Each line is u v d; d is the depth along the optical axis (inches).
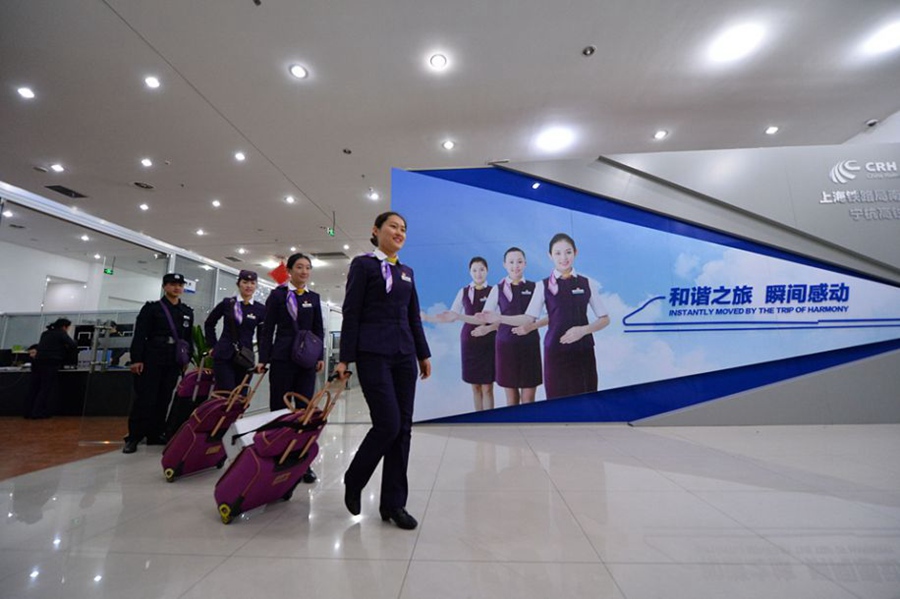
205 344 137.9
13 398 217.6
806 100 178.7
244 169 233.0
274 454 68.5
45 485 87.4
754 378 153.8
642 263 161.5
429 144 210.1
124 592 45.7
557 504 73.3
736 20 137.6
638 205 162.6
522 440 130.4
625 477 89.7
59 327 209.0
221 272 197.9
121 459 112.0
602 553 54.6
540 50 149.6
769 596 44.3
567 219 165.6
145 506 74.2
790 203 158.9
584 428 150.3
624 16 135.8
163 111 179.9
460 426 156.8
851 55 153.1
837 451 109.7
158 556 54.5
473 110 183.6
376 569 50.8
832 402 149.5
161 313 129.4
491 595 44.9
